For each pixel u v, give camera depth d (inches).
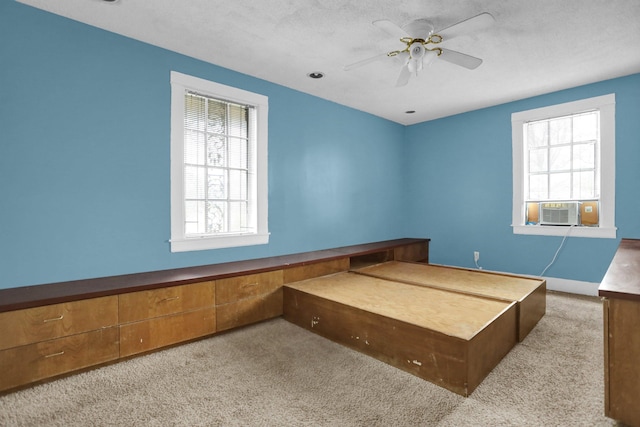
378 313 88.9
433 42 92.7
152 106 110.6
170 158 114.5
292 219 153.1
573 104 149.7
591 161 152.0
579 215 152.0
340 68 129.6
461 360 71.7
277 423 63.8
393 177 206.8
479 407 68.0
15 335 74.4
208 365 87.0
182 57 117.1
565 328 109.0
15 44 87.2
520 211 167.6
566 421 63.2
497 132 175.2
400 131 211.8
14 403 70.7
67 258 95.5
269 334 108.0
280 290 122.3
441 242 199.3
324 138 166.4
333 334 101.8
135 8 90.3
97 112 99.9
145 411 67.9
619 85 138.1
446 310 91.4
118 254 104.3
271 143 144.2
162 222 113.0
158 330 94.6
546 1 86.7
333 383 77.7
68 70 94.9
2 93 85.6
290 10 91.4
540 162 166.7
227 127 133.3
